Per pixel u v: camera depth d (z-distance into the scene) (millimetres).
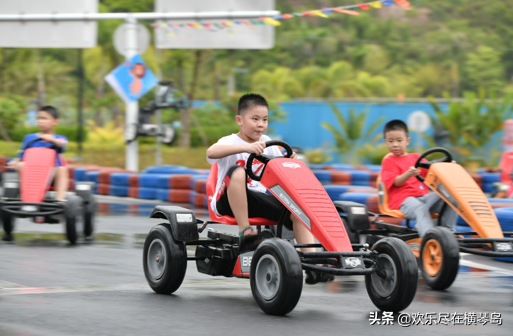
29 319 4984
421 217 7902
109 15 18078
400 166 8344
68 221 9219
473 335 4863
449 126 26734
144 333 4668
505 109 26797
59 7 18156
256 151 5594
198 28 17469
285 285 5031
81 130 31266
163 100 21125
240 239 5680
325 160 26469
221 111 32219
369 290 5559
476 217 7125
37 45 18359
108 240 9719
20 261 7691
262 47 17844
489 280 7309
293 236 6211
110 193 16953
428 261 6816
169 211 6023
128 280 6758
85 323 4910
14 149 30297
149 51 30297
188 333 4691
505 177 13688
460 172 7555
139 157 29469
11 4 18312
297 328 4898
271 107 28641
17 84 37781
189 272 7391
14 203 9469
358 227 7570
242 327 4891
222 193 6047
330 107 28938
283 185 5504
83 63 34562
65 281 6605
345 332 4828
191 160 29125
